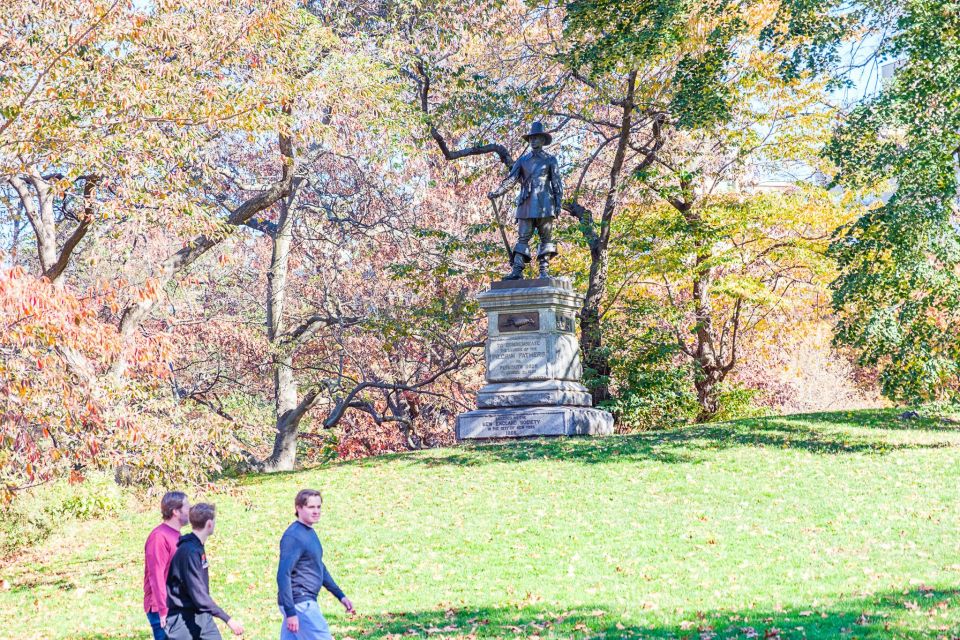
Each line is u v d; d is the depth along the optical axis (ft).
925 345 61.82
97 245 83.05
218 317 116.67
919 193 60.44
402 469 69.41
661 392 101.40
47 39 52.13
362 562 46.60
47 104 52.65
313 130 73.46
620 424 104.17
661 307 102.78
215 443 48.52
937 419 76.23
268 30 64.64
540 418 74.90
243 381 133.18
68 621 42.11
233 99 59.47
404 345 129.80
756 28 95.50
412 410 137.18
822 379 148.05
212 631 25.55
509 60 102.17
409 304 123.44
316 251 115.65
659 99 93.71
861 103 64.23
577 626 33.19
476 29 103.40
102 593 47.21
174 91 56.90
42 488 61.93
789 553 42.34
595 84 90.17
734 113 96.99
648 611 34.58
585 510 53.11
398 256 112.37
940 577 36.63
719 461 63.36
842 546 42.98
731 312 121.90
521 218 79.00
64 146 52.80
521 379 76.95
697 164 101.19
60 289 40.19
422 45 98.68
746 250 114.83
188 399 108.47
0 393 38.34
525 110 98.27
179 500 26.12
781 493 54.34
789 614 32.53
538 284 77.15
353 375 132.05
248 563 49.37
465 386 135.44
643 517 50.67
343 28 93.40
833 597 34.63
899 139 66.80
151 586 25.30
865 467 59.62
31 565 56.03
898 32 67.67
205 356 126.11
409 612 37.22
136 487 73.15
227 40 62.44
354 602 39.81
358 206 112.06
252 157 104.94
